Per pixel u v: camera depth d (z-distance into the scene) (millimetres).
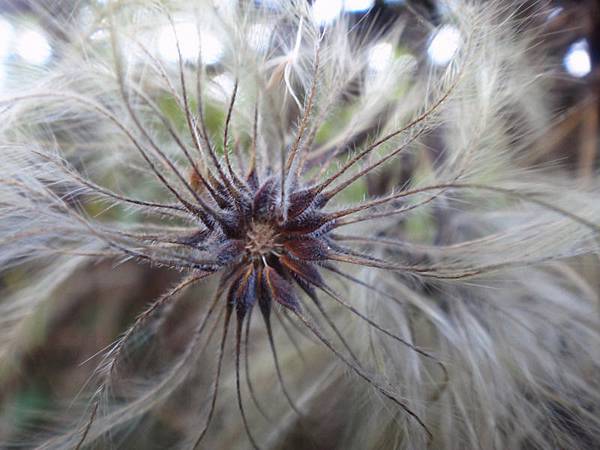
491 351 50
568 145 58
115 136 48
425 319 53
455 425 49
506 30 45
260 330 59
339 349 50
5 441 56
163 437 58
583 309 51
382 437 52
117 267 70
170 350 62
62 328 67
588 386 50
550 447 49
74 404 55
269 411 59
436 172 46
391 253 52
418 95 53
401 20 58
